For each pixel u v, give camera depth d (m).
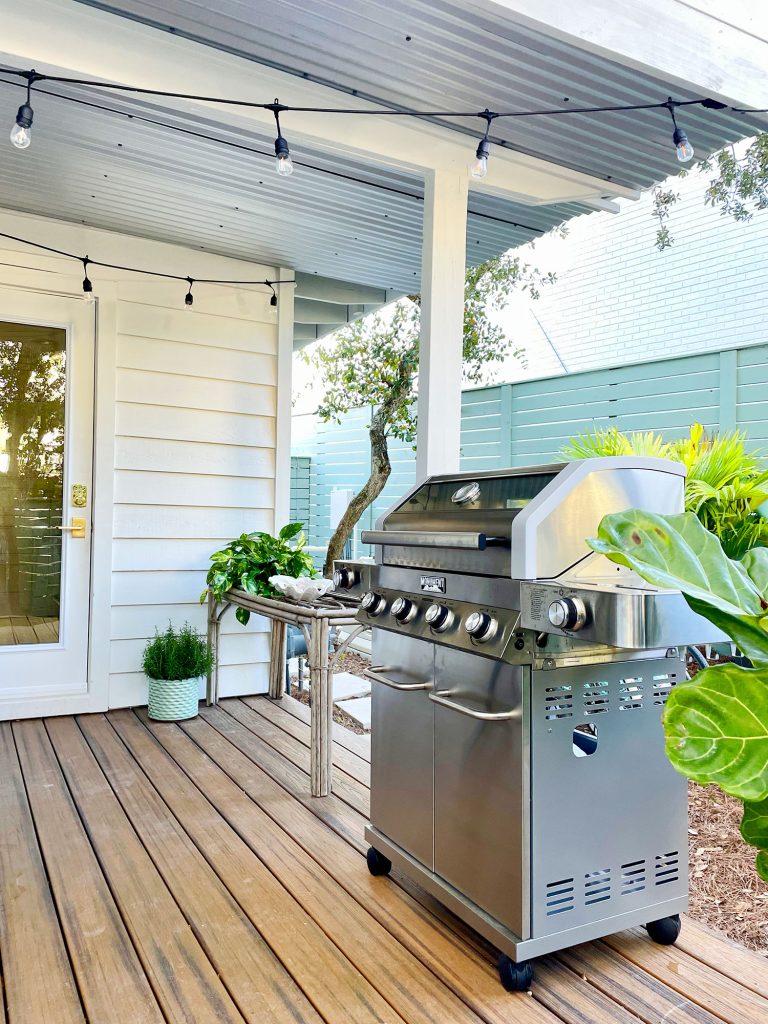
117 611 3.74
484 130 2.56
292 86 2.31
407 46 2.10
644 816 1.74
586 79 2.25
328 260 4.02
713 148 2.72
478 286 6.02
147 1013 1.52
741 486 2.60
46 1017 1.50
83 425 3.67
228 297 4.00
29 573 3.57
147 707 3.82
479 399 5.29
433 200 2.59
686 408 4.05
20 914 1.88
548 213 3.30
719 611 0.92
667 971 1.68
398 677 2.04
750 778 0.83
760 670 0.88
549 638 1.58
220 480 4.01
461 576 1.80
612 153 2.73
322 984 1.61
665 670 1.78
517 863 1.58
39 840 2.30
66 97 2.39
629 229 5.75
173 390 3.87
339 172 2.94
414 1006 1.54
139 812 2.52
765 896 2.04
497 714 1.60
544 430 4.83
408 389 5.61
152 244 3.79
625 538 1.00
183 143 2.72
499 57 2.14
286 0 1.91
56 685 3.62
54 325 3.60
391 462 6.36
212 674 3.90
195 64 2.20
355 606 2.92
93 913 1.89
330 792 2.73
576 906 1.64
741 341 4.97
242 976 1.64
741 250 5.00
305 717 3.69
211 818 2.48
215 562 3.78
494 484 1.85
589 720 1.67
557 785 1.62
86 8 2.06
